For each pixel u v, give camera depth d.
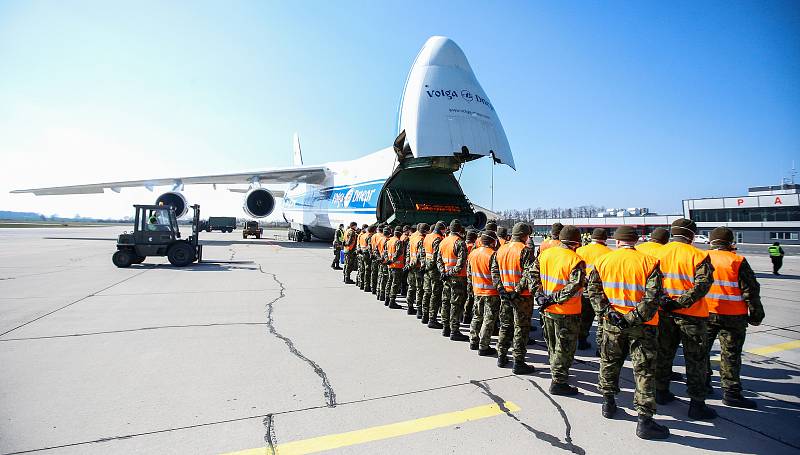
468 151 9.66
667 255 3.83
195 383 3.90
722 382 3.86
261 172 19.02
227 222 51.84
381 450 2.83
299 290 9.03
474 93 10.23
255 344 5.12
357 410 3.42
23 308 6.87
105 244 22.47
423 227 7.03
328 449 2.83
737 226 41.91
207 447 2.83
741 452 2.95
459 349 5.23
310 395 3.69
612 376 3.45
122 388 3.76
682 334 3.60
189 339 5.27
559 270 3.81
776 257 13.79
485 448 2.89
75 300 7.54
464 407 3.55
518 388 4.03
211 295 8.21
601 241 4.75
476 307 5.23
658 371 3.88
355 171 16.52
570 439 3.07
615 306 3.37
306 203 23.17
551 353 4.08
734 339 3.77
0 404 3.40
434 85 9.84
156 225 12.50
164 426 3.10
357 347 5.14
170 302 7.48
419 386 3.97
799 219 37.72
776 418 3.53
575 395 3.91
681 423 3.43
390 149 12.91
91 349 4.82
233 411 3.36
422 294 6.82
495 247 5.11
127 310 6.80
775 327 6.55
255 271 11.92
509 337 4.59
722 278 3.83
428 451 2.83
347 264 10.23
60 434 2.95
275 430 3.07
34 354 4.61
